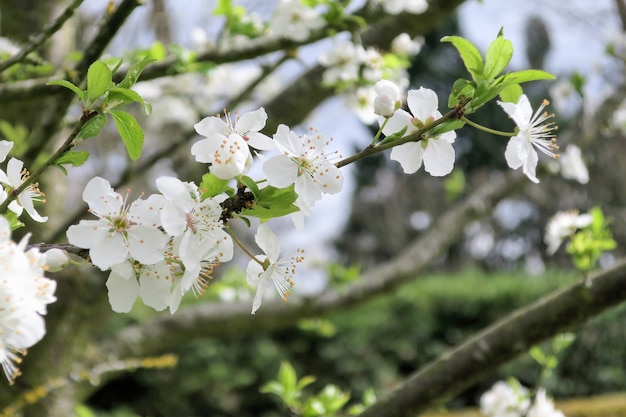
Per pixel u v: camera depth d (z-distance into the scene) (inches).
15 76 28.1
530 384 99.1
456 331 107.9
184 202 17.4
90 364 38.6
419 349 107.3
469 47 18.4
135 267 17.6
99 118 17.9
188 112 46.3
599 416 62.7
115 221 17.3
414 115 18.6
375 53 34.9
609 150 146.0
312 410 27.5
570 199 164.7
